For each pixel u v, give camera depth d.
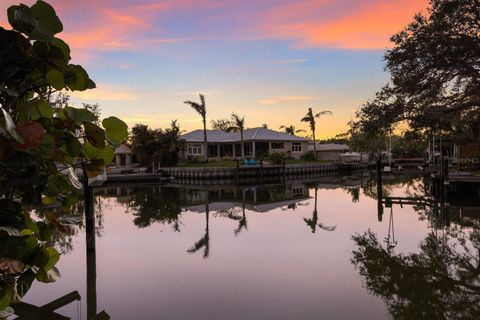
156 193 26.36
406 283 7.17
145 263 8.62
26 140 1.27
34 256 1.49
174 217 15.63
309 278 7.43
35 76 1.38
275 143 50.88
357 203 19.23
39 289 7.04
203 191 27.78
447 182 18.00
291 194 24.89
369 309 5.96
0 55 1.27
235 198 23.03
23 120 1.36
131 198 23.28
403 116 17.94
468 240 10.81
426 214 15.34
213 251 9.63
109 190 28.66
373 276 7.54
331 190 27.19
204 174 35.59
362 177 40.38
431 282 7.22
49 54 1.34
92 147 1.70
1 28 1.26
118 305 6.24
